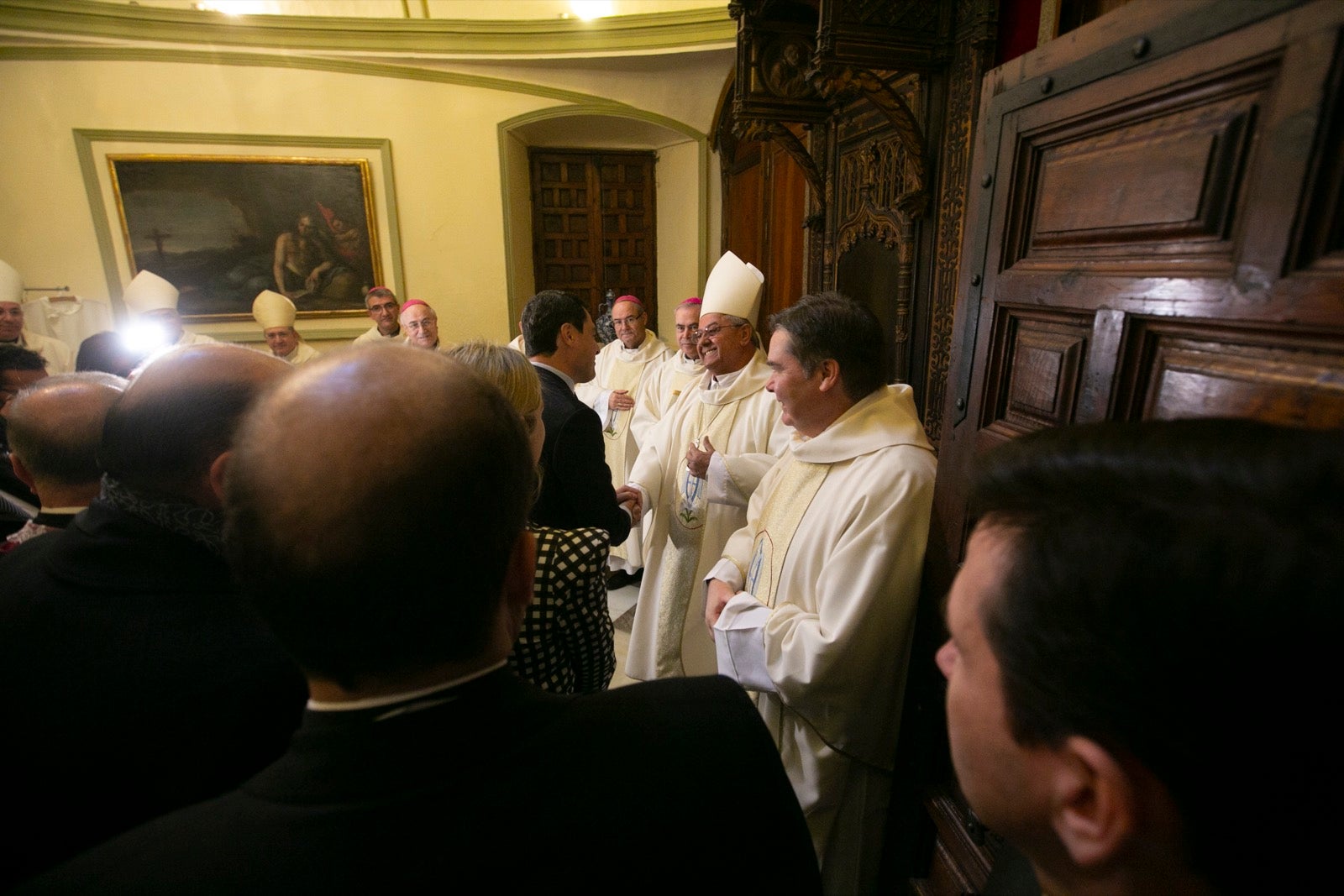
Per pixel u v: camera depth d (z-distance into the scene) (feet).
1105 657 0.91
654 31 15.88
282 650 2.08
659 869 1.34
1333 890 0.84
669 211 19.81
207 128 16.08
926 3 6.16
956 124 6.28
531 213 19.48
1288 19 1.45
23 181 15.48
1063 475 1.04
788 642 3.63
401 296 17.83
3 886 1.85
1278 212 1.52
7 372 5.73
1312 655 0.77
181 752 1.93
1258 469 0.86
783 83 7.99
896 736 3.71
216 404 2.17
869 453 3.84
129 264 16.33
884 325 7.90
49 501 3.07
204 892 1.11
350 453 1.17
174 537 2.15
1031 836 1.17
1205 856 0.91
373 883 1.15
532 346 5.67
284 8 15.92
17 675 1.90
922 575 3.46
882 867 3.77
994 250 2.61
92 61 15.28
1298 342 1.51
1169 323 1.87
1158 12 1.80
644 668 6.84
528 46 16.33
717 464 5.81
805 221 9.55
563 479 4.72
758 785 1.52
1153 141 1.86
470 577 1.28
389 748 1.24
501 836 1.24
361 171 16.99
